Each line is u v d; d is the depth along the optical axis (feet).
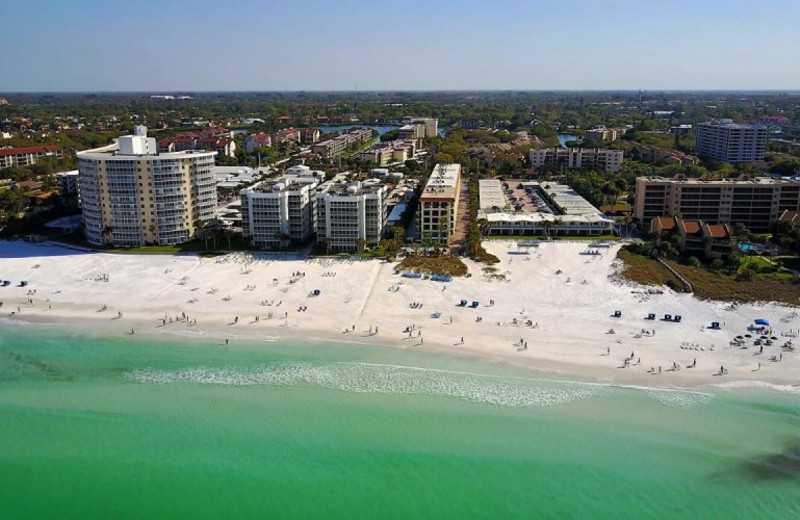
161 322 609.83
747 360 522.06
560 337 568.82
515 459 406.21
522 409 458.50
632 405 461.78
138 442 426.10
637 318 607.78
